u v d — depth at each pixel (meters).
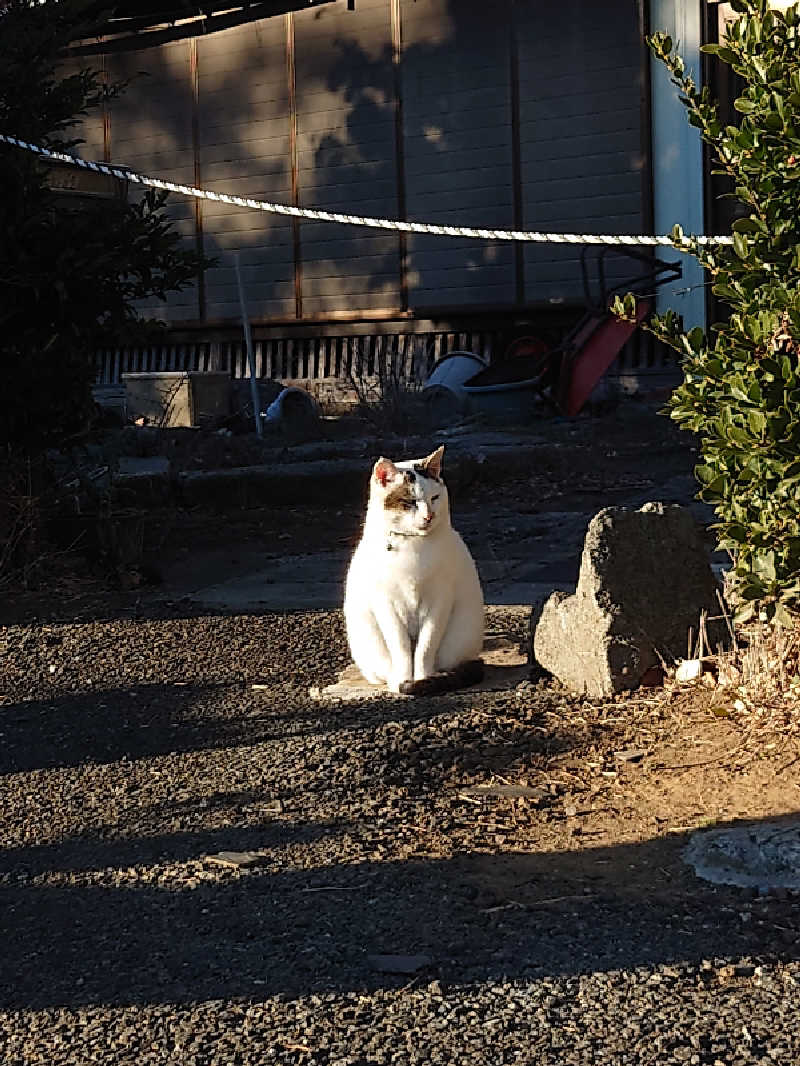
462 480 13.03
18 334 9.55
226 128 21.39
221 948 3.90
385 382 18.11
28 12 9.65
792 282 5.36
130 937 4.04
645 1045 3.24
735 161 5.61
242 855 4.60
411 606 6.43
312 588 9.15
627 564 6.21
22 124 9.48
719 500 5.57
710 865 4.22
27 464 9.45
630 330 16.77
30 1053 3.40
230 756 5.71
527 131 18.91
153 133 22.00
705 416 5.55
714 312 17.78
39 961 3.92
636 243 6.55
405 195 19.98
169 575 9.78
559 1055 3.22
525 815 4.82
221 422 16.58
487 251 19.39
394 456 13.72
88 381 9.95
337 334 20.84
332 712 6.24
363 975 3.66
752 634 6.01
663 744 5.42
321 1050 3.30
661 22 17.72
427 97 19.62
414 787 5.18
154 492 12.22
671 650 6.22
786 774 4.89
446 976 3.63
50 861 4.72
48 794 5.43
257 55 20.97
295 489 12.59
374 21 19.91
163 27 20.67
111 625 8.16
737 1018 3.34
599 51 18.25
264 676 7.02
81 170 11.47
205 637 7.84
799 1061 3.14
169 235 9.84
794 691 5.61
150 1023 3.49
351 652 7.18
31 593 9.09
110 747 6.00
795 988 3.46
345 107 20.33
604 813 4.79
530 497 12.53
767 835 4.27
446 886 4.23
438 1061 3.22
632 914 3.94
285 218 21.03
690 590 6.30
